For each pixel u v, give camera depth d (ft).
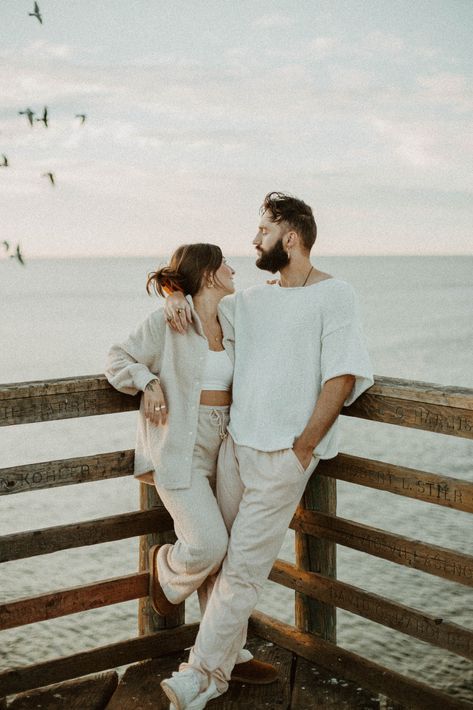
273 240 8.34
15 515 67.10
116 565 54.24
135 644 9.16
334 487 9.23
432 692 7.93
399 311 359.46
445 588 49.14
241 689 8.63
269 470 7.84
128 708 8.29
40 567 54.08
